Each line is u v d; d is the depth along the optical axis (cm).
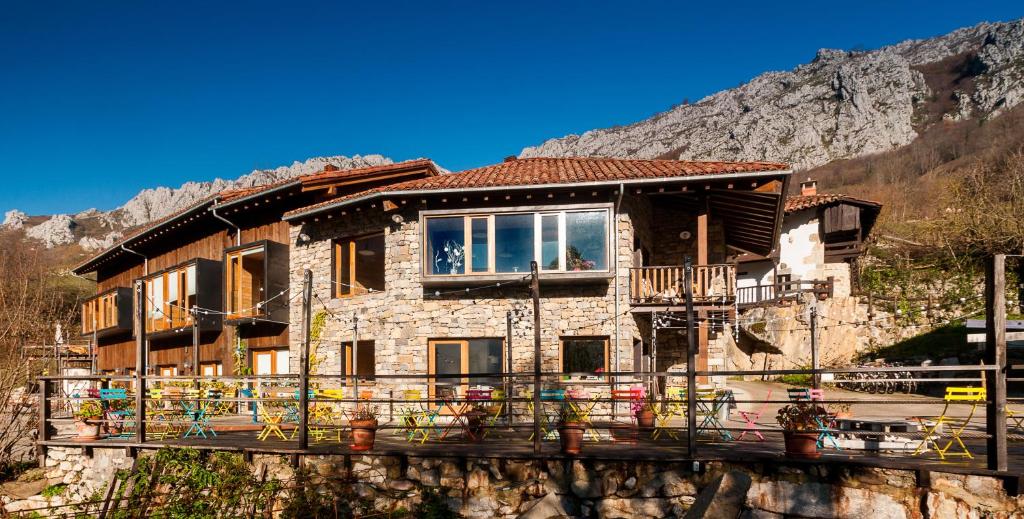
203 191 15150
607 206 1431
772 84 17775
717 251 1720
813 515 820
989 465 771
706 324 1471
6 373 1463
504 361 1479
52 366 2509
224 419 1656
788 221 3000
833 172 8419
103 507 1105
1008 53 11788
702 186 1406
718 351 1706
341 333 1638
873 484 805
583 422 1031
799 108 12662
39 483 1226
